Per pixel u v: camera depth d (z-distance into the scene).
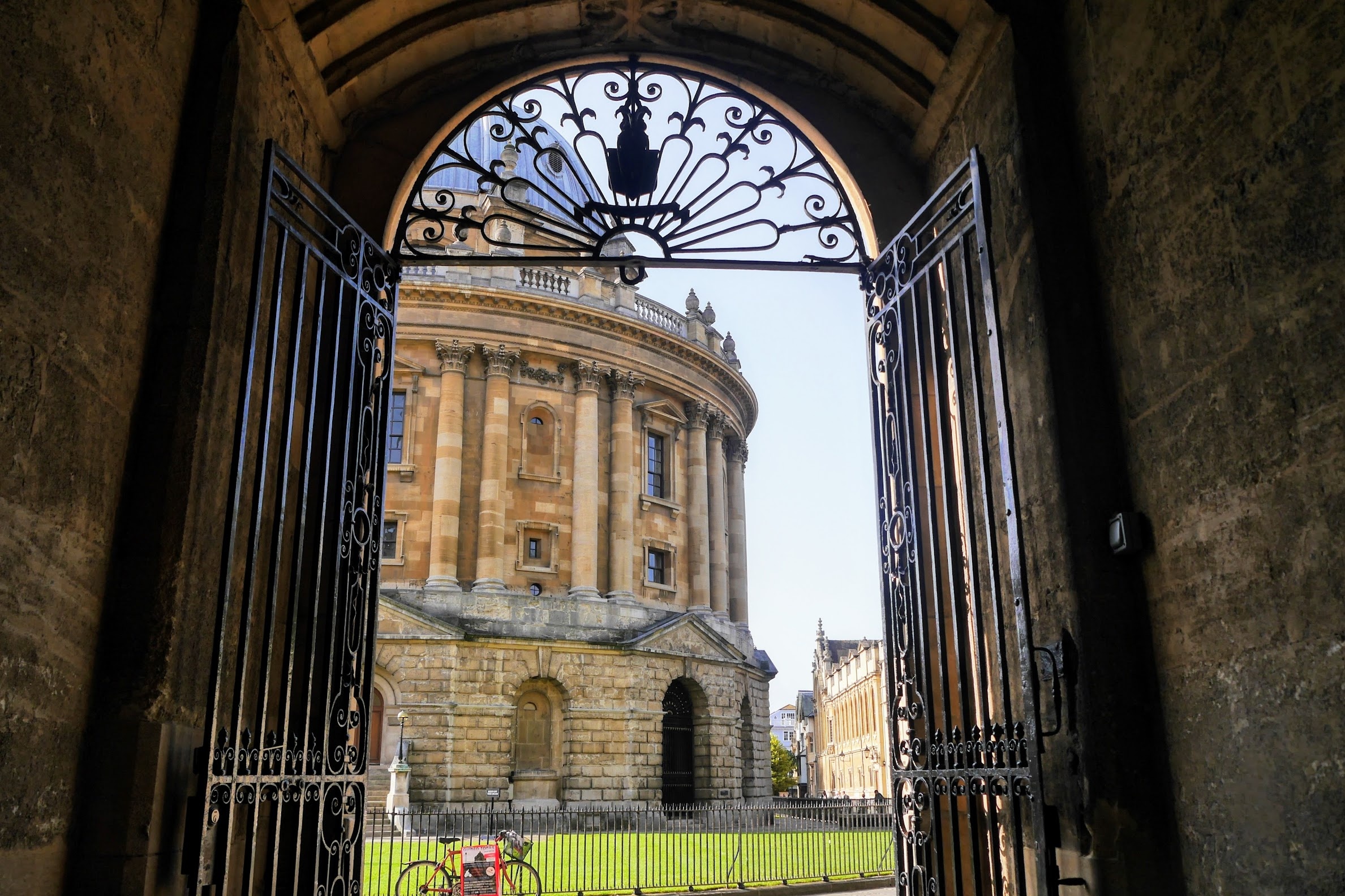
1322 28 4.15
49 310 4.40
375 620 7.23
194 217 5.59
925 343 7.85
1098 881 5.13
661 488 49.22
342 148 8.17
